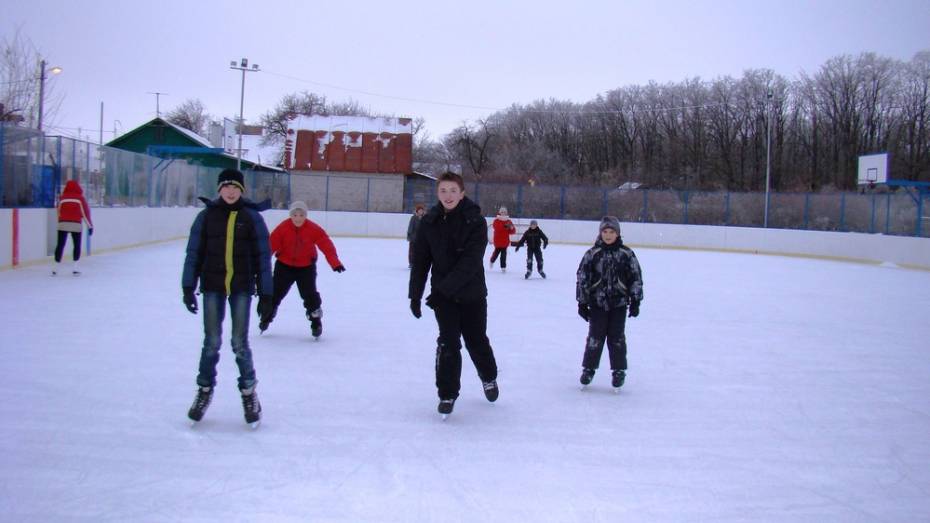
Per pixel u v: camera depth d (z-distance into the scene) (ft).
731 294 44.70
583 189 96.58
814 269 66.54
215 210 14.74
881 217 80.12
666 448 14.87
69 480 12.14
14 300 30.89
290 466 13.09
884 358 25.40
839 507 12.16
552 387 19.62
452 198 15.49
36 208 44.70
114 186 58.13
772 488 12.89
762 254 85.97
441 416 16.47
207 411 16.15
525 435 15.35
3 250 40.86
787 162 163.73
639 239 93.35
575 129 202.59
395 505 11.55
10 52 71.92
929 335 30.66
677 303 39.58
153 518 10.82
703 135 177.17
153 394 17.33
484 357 16.70
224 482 12.26
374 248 75.31
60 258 40.04
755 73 167.53
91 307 29.78
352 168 115.96
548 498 12.06
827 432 16.37
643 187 172.96
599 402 18.22
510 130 209.56
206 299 14.73
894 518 11.78
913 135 145.07
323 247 24.48
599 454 14.34
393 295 38.06
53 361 20.24
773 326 32.19
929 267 66.80
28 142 44.34
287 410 16.51
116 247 58.03
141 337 24.04
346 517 11.04
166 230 70.74
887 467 14.17
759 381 21.26
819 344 27.91
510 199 97.50
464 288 15.80
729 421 16.98
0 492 11.56
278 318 29.40
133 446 13.82
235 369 20.12
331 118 122.01
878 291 48.62
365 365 21.36
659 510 11.73
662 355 24.79
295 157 116.06
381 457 13.73
